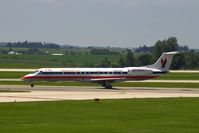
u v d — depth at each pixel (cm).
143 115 13738
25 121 12362
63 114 13800
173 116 13538
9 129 11019
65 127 11375
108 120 12662
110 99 18375
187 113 14238
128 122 12306
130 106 15988
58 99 18238
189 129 11262
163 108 15512
